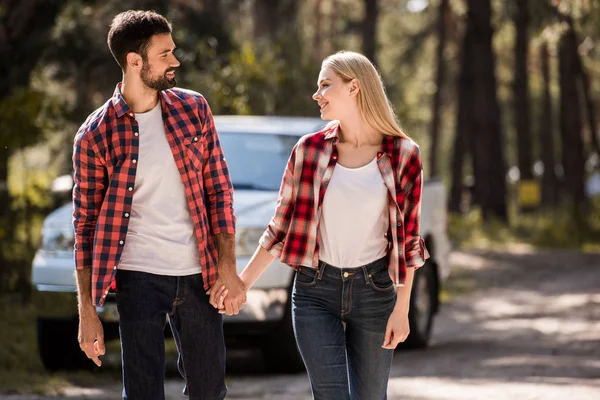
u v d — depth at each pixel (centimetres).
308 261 566
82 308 566
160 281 561
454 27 5478
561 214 3909
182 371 592
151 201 563
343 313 570
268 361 1024
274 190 1077
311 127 1180
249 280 585
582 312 1723
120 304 566
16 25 1606
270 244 580
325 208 566
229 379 1020
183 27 2414
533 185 4422
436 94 5291
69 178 1259
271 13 3216
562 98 4406
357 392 585
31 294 1416
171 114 567
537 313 1741
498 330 1526
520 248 3338
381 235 571
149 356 561
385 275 571
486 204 4028
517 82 4681
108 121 562
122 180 559
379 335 574
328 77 575
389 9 6475
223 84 2038
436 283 1316
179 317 573
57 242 1040
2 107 1450
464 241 3491
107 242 559
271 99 2100
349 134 575
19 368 1088
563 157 4422
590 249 3344
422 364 1155
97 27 2328
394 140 575
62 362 1080
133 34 556
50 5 1636
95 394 954
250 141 1134
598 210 4062
